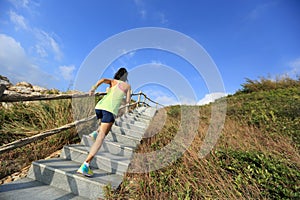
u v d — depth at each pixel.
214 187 2.12
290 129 3.82
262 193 1.98
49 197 1.91
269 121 4.48
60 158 2.71
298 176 2.14
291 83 9.33
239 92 11.12
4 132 3.08
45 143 3.10
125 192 2.20
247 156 2.67
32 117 3.71
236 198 1.93
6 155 2.62
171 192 2.15
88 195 2.08
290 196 1.85
